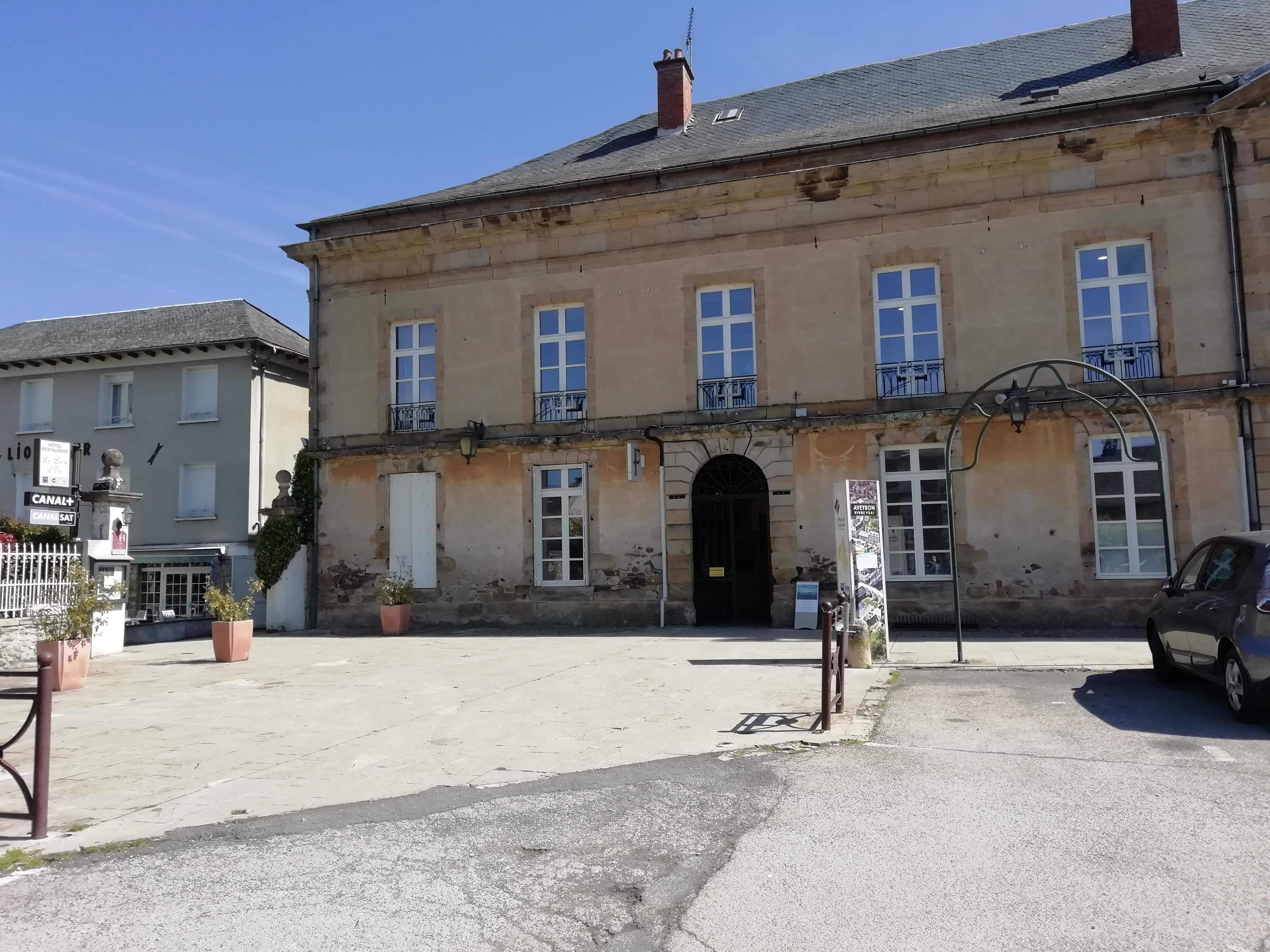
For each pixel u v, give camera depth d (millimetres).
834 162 16406
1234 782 5578
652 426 16875
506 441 17531
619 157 19438
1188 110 14711
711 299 17078
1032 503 14906
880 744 6875
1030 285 15242
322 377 19109
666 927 3754
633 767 6457
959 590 14625
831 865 4383
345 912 3977
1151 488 14508
